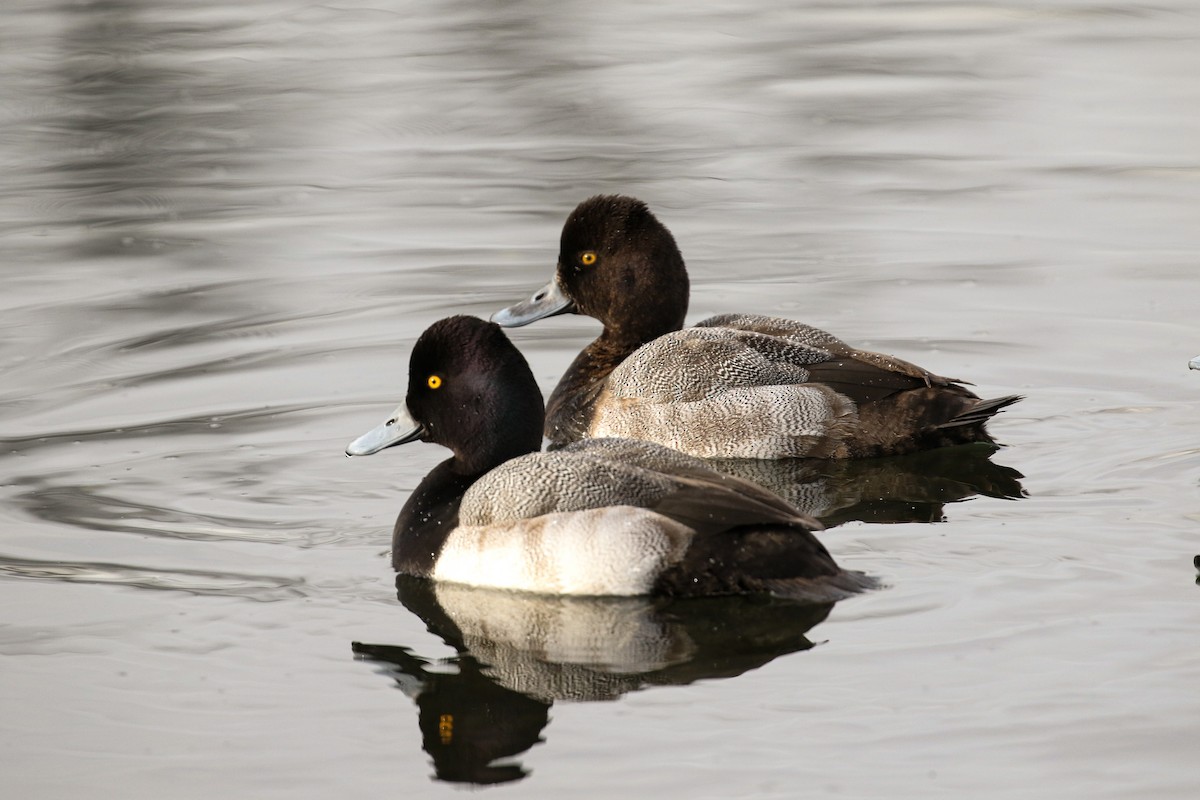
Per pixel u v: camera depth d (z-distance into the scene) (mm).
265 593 9875
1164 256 16531
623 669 8727
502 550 9820
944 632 8859
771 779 7559
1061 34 25094
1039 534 10305
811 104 22328
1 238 17906
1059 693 8156
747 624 9188
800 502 11336
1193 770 7504
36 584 10000
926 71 23531
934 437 12227
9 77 23469
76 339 15039
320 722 8320
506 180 19812
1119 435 12258
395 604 9719
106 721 8352
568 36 25891
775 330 13148
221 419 13102
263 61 24344
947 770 7562
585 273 13750
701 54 24703
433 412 10648
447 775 7785
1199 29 24984
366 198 19312
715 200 18859
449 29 26281
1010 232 17453
